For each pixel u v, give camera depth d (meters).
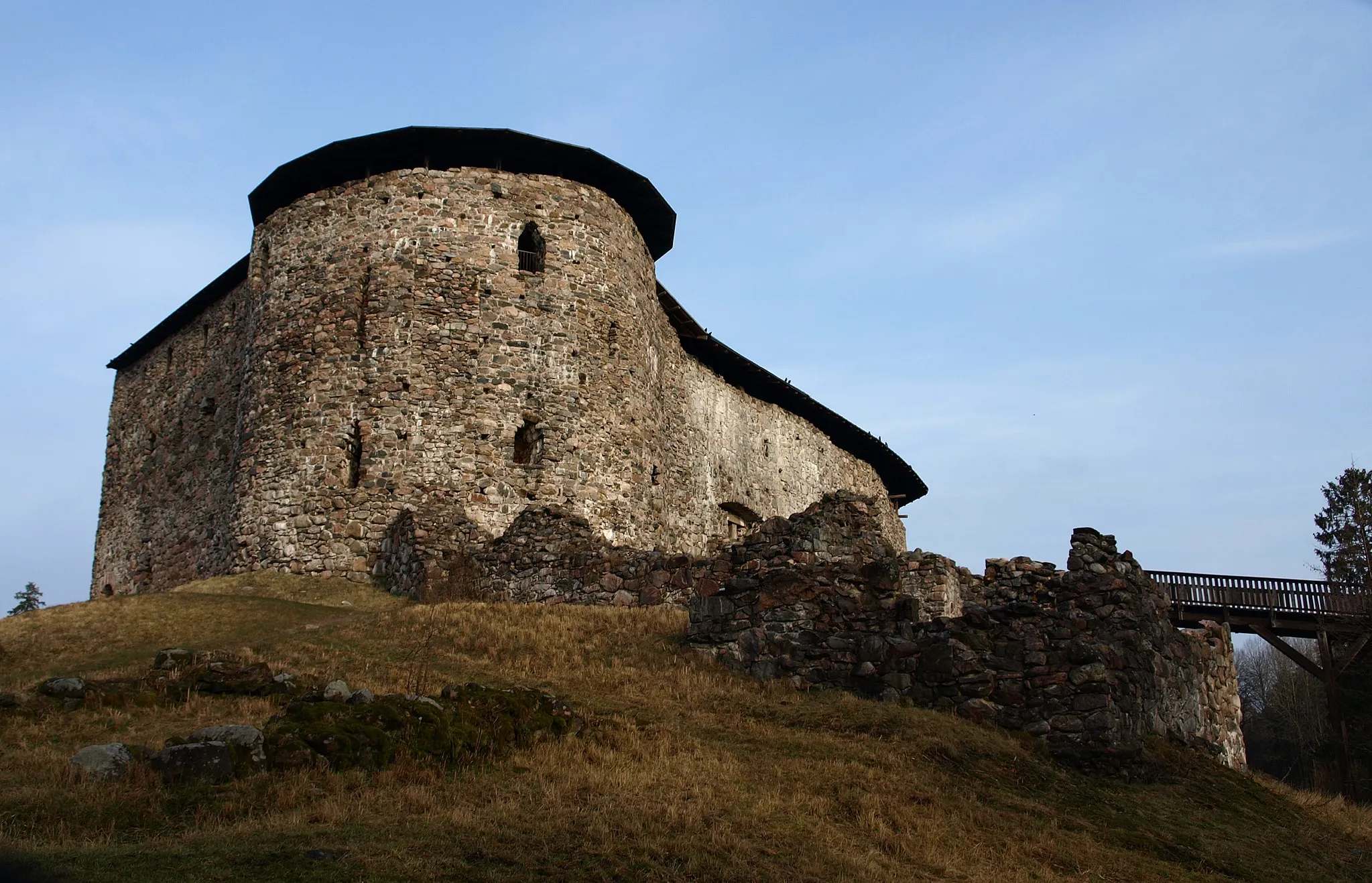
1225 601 28.09
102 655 17.36
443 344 25.53
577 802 9.48
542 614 17.92
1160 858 10.65
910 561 19.83
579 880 7.87
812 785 10.83
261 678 12.77
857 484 46.06
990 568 21.08
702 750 11.60
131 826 8.27
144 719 11.27
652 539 27.94
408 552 22.73
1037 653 13.38
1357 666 28.36
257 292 28.02
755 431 38.72
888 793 10.84
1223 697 18.56
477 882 7.62
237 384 33.50
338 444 24.92
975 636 13.76
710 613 15.73
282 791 9.02
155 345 39.69
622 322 28.02
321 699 11.29
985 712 13.27
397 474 24.55
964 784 11.52
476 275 26.22
